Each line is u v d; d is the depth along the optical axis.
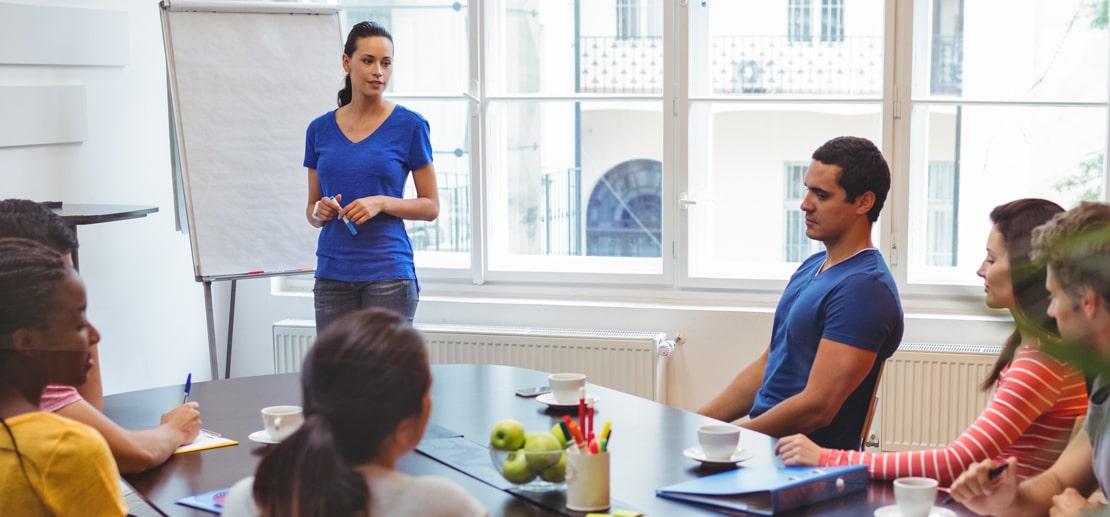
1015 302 0.42
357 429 0.81
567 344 3.70
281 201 3.68
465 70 3.98
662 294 3.88
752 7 3.69
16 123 3.15
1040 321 0.41
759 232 3.82
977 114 3.58
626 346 3.66
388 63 3.12
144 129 3.72
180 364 3.88
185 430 1.67
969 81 3.58
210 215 3.57
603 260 3.98
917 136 3.62
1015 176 3.59
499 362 3.76
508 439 1.33
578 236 3.99
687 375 3.77
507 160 4.00
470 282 4.04
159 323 3.76
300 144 3.70
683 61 3.72
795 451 1.56
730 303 3.81
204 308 4.02
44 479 1.06
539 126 3.96
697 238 3.85
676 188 3.80
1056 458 1.05
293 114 3.69
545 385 2.11
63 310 1.05
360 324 0.85
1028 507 1.07
